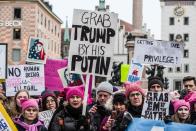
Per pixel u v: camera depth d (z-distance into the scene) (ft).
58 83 45.75
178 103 28.68
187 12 279.69
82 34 30.22
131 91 27.89
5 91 41.60
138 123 26.37
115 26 30.37
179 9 280.31
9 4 220.23
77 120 26.18
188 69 275.80
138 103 27.96
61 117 26.03
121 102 26.27
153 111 27.68
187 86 37.60
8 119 27.17
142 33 111.86
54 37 273.75
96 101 29.58
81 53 30.14
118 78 60.54
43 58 46.75
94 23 30.30
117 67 60.90
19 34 221.05
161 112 27.61
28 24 220.02
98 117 27.73
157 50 46.88
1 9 221.46
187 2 279.69
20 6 220.43
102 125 26.96
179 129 26.48
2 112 27.20
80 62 30.09
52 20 266.57
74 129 25.90
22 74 41.09
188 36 279.28
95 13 30.30
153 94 27.68
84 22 30.27
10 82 40.98
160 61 46.93
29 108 26.76
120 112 26.40
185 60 276.41
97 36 30.30
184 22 280.31
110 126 26.40
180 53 47.09
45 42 47.09
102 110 28.04
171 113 29.35
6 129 27.14
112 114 26.53
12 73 41.01
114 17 30.37
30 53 46.98
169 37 282.56
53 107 32.50
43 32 240.94
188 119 29.14
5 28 221.05
